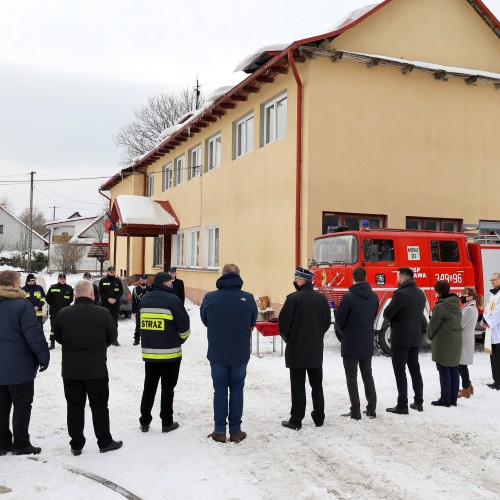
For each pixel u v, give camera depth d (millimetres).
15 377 5352
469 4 15844
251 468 5039
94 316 5453
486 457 5395
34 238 72188
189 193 22047
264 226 15477
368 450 5543
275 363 10391
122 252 32156
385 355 10891
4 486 4602
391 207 14344
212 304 5887
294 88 14125
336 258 11141
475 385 8438
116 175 31172
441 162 15055
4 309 5375
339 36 14250
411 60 15070
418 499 4410
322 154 13633
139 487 4598
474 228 13156
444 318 7070
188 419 6711
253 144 16406
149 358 6051
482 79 15344
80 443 5418
